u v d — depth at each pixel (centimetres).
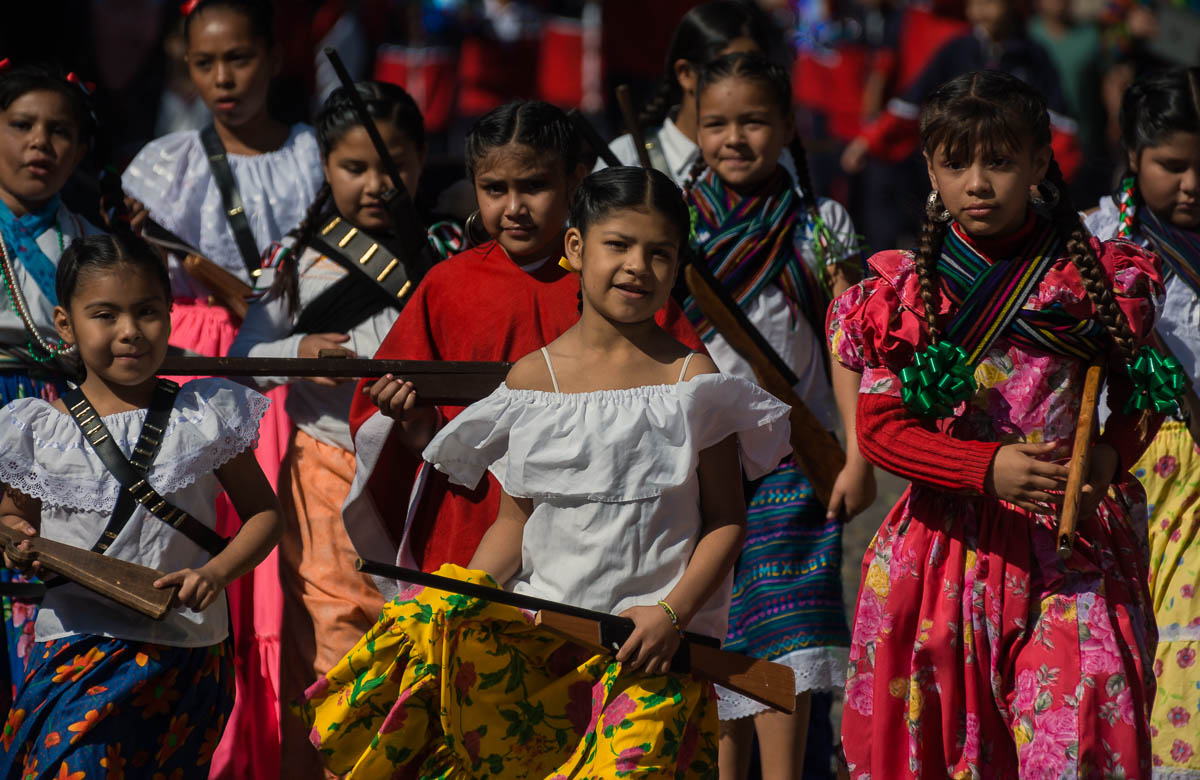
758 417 1197
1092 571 1173
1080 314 1182
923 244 1208
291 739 1523
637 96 4156
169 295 1305
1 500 1338
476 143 1388
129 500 1271
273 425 1639
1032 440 1191
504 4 4084
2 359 1519
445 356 1423
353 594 1542
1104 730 1139
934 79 3306
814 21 3803
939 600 1188
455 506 1388
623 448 1170
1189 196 1540
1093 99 3822
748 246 1562
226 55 1756
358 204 1587
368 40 4025
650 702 1152
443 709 1154
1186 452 1518
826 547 1522
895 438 1195
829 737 1603
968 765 1170
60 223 1584
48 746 1245
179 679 1283
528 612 1180
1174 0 4100
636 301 1174
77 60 3186
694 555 1191
